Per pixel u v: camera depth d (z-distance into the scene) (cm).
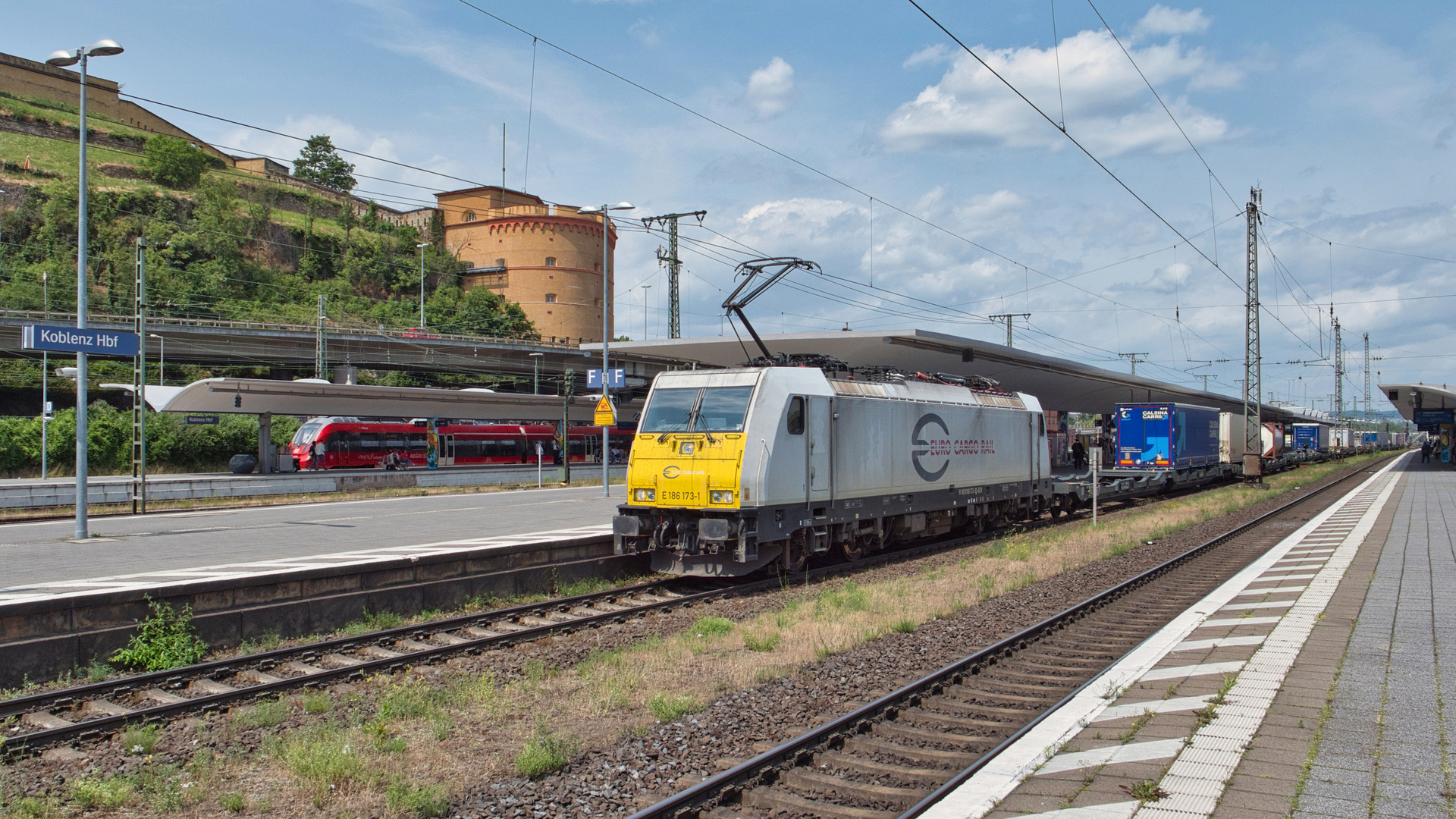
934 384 1973
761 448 1412
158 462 4662
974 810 525
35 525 2161
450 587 1294
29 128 9450
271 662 981
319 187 11169
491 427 4797
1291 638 930
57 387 6188
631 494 1495
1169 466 3375
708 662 948
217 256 8475
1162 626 1124
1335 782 546
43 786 636
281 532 1853
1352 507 2727
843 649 1000
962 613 1222
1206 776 561
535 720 769
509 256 9488
